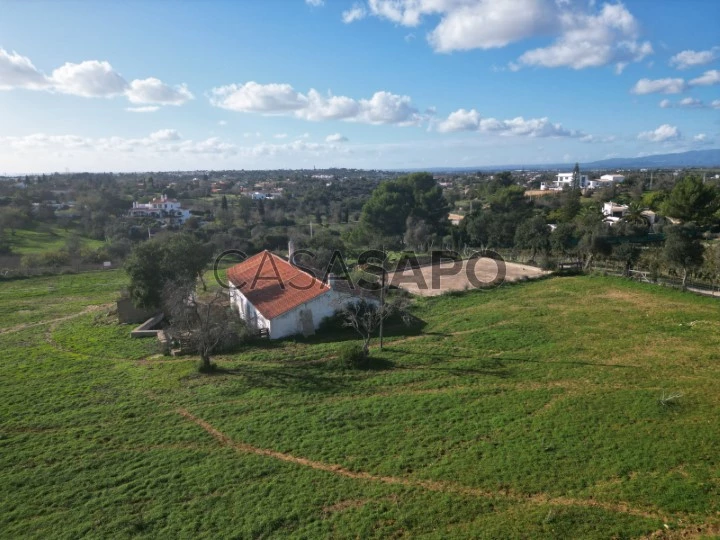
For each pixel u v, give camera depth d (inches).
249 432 799.1
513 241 2573.8
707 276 1716.3
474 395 895.1
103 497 645.9
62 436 812.0
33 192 5201.8
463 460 686.5
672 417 767.7
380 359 1106.1
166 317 1584.6
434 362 1077.1
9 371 1135.6
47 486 675.4
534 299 1581.0
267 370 1079.6
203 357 1080.8
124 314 1565.0
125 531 578.9
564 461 667.4
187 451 751.7
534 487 619.2
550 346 1133.1
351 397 921.5
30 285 2321.6
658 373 944.9
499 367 1026.7
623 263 1893.5
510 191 3740.2
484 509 586.2
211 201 5516.7
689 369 955.3
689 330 1183.6
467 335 1257.4
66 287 2271.2
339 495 627.2
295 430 798.5
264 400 921.5
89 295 2096.5
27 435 818.8
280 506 610.5
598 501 586.9
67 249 3006.9
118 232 3553.2
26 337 1450.5
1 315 1737.2
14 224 3673.7
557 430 749.3
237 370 1089.4
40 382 1059.9
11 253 3014.3
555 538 532.7
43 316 1721.2
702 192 2603.3
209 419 854.5
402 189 3378.4
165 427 832.3
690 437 706.2
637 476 627.5
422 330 1347.2
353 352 1072.8
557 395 875.4
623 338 1159.6
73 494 655.1
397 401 885.2
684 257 1603.1
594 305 1464.1
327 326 1375.5
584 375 957.8
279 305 1375.5
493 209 3538.4
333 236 2876.5
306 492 636.7
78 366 1168.2
